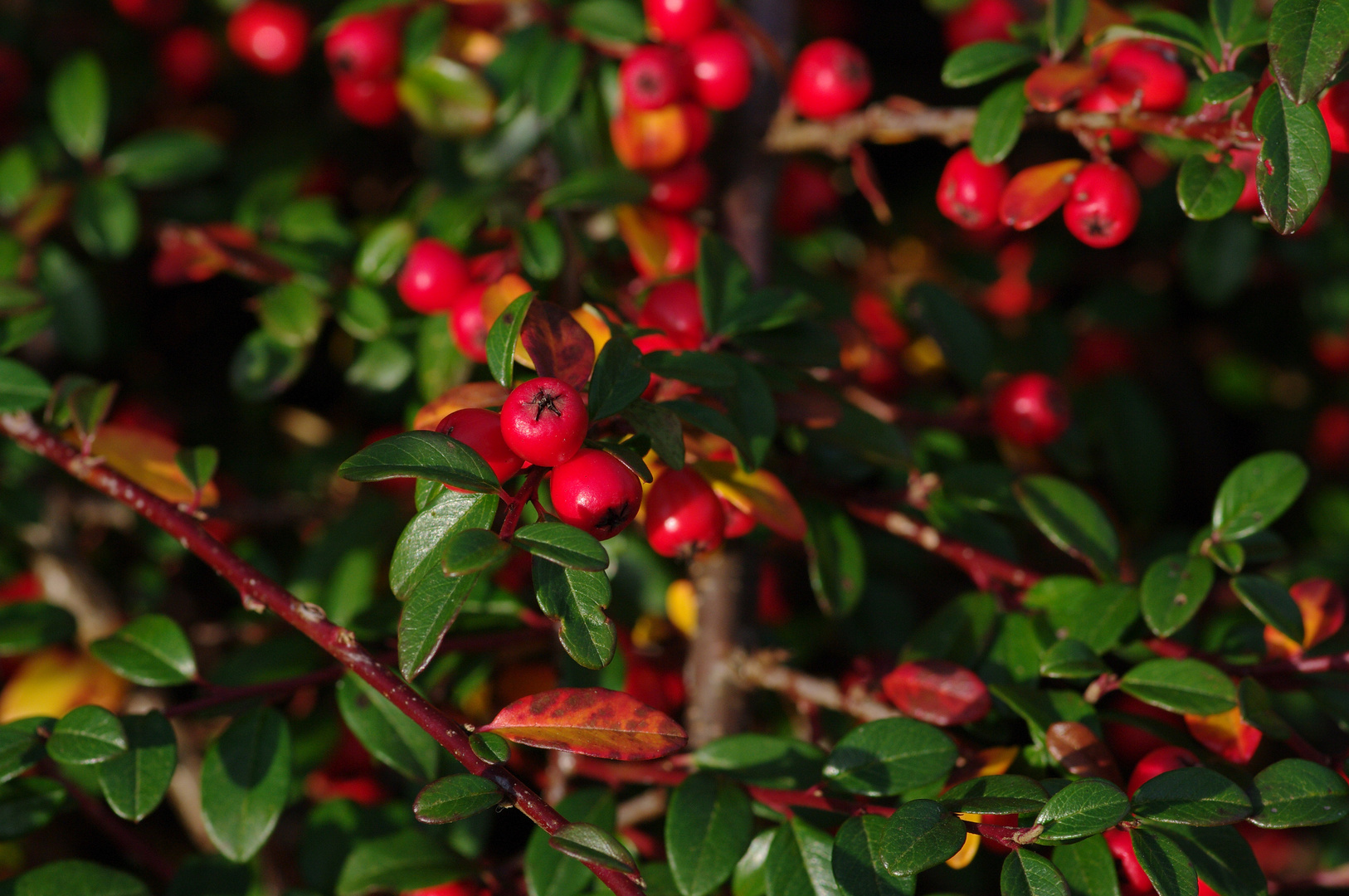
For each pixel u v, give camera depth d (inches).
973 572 17.1
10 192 18.4
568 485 15.2
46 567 18.6
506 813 18.2
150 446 16.7
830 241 19.3
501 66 17.9
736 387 16.3
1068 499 17.0
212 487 16.6
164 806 19.1
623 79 17.3
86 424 16.4
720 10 17.5
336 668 16.7
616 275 17.8
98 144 18.5
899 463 17.1
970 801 15.4
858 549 17.2
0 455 18.6
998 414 18.0
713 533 16.2
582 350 15.5
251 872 16.8
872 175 17.9
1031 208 16.4
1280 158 15.6
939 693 16.3
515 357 15.8
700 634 17.2
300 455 19.5
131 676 16.4
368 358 17.9
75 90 18.5
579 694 15.5
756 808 16.2
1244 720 15.8
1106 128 16.3
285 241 18.0
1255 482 16.5
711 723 17.1
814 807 16.1
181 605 19.0
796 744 16.4
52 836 18.8
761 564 17.4
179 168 18.6
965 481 17.3
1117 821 15.2
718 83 17.3
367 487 18.4
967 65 16.8
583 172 17.5
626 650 17.4
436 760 16.5
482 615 17.0
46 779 16.6
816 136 17.7
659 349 16.0
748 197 17.9
